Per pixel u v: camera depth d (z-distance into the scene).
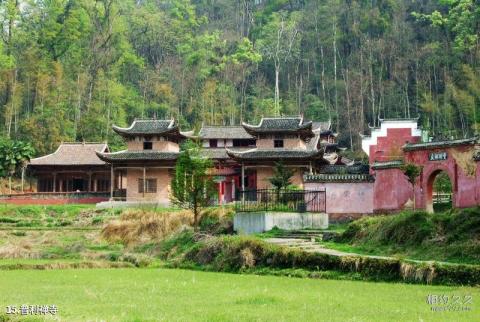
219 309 21.09
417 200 46.28
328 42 153.38
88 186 93.00
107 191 88.50
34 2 143.88
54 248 50.47
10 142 95.25
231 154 69.38
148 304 22.45
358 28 149.38
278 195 51.44
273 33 158.00
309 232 44.84
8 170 92.38
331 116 136.00
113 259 44.69
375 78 137.75
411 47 135.75
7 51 132.25
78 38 142.75
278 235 44.19
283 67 157.50
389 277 29.20
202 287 27.95
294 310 20.81
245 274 34.81
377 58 140.62
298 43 155.50
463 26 121.38
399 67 132.38
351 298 23.59
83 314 20.00
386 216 40.88
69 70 136.50
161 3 194.50
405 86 129.12
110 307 21.66
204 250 39.59
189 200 50.31
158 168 79.69
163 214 54.53
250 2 186.12
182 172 50.47
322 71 148.88
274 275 33.62
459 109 112.88
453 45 130.50
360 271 30.66
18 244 52.34
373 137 64.81
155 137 79.94
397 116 129.62
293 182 69.06
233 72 149.62
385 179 50.56
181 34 168.00
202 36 159.12
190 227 51.06
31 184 105.44
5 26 136.12
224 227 49.56
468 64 122.88
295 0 180.25
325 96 145.38
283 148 70.38
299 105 140.25
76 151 93.06
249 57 148.50
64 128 117.50
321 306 21.59
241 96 148.00
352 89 136.75
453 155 43.44
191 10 172.38
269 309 21.05
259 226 46.50
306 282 29.53
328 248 37.94
